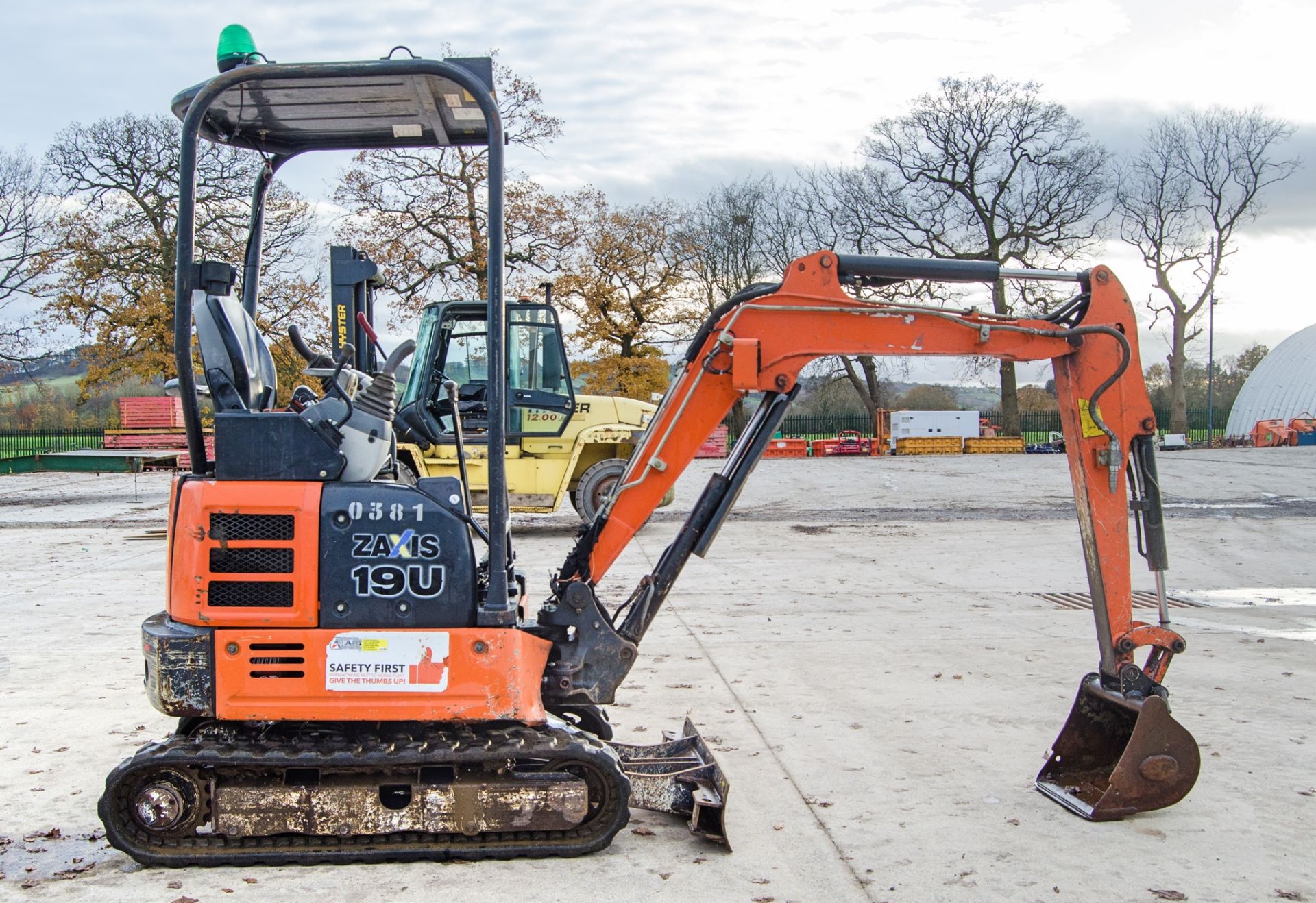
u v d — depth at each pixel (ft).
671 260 122.52
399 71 12.21
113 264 97.04
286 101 13.43
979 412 130.41
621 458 45.03
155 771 11.95
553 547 40.37
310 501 12.07
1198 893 11.52
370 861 12.13
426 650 12.03
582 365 121.70
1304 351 151.74
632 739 17.06
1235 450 110.93
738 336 14.07
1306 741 17.06
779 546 41.93
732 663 22.54
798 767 15.84
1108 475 14.60
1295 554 39.58
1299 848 12.77
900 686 20.63
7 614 27.55
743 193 138.51
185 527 12.05
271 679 11.97
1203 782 15.15
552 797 12.08
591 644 13.84
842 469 89.25
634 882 11.69
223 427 12.25
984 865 12.27
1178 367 142.92
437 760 11.94
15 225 100.73
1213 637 25.43
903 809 14.08
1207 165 138.72
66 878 11.75
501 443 12.25
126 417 97.30
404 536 12.13
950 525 48.91
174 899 11.19
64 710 18.51
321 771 12.09
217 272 13.05
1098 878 11.91
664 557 14.30
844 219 134.82
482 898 11.25
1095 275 14.62
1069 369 14.66
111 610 28.07
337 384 12.72
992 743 17.04
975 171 127.95
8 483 81.05
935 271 14.32
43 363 103.96
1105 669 14.73
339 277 28.40
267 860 12.01
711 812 12.96
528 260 100.73
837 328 14.12
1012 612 28.55
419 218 96.22
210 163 87.66
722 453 113.70
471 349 42.57
